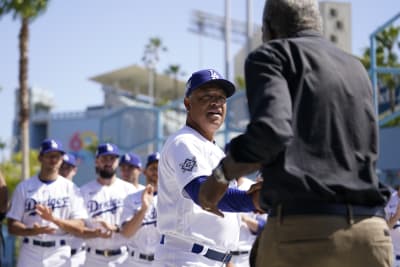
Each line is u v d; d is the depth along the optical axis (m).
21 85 21.92
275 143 2.49
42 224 7.84
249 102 2.72
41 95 67.62
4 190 7.35
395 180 15.56
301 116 2.71
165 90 58.66
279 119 2.50
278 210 2.71
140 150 18.44
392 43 21.36
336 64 2.85
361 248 2.64
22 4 19.69
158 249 4.31
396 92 14.33
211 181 2.82
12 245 14.27
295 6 2.96
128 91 59.22
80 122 54.53
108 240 8.02
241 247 7.95
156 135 17.38
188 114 4.33
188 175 3.81
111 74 56.78
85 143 53.62
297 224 2.65
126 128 18.20
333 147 2.70
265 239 2.79
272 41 2.85
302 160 2.66
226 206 3.33
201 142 4.04
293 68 2.74
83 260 8.38
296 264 2.65
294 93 2.72
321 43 2.91
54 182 7.99
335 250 2.62
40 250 7.73
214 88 4.23
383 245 2.70
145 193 7.57
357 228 2.66
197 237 4.12
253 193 3.21
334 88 2.76
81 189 8.41
